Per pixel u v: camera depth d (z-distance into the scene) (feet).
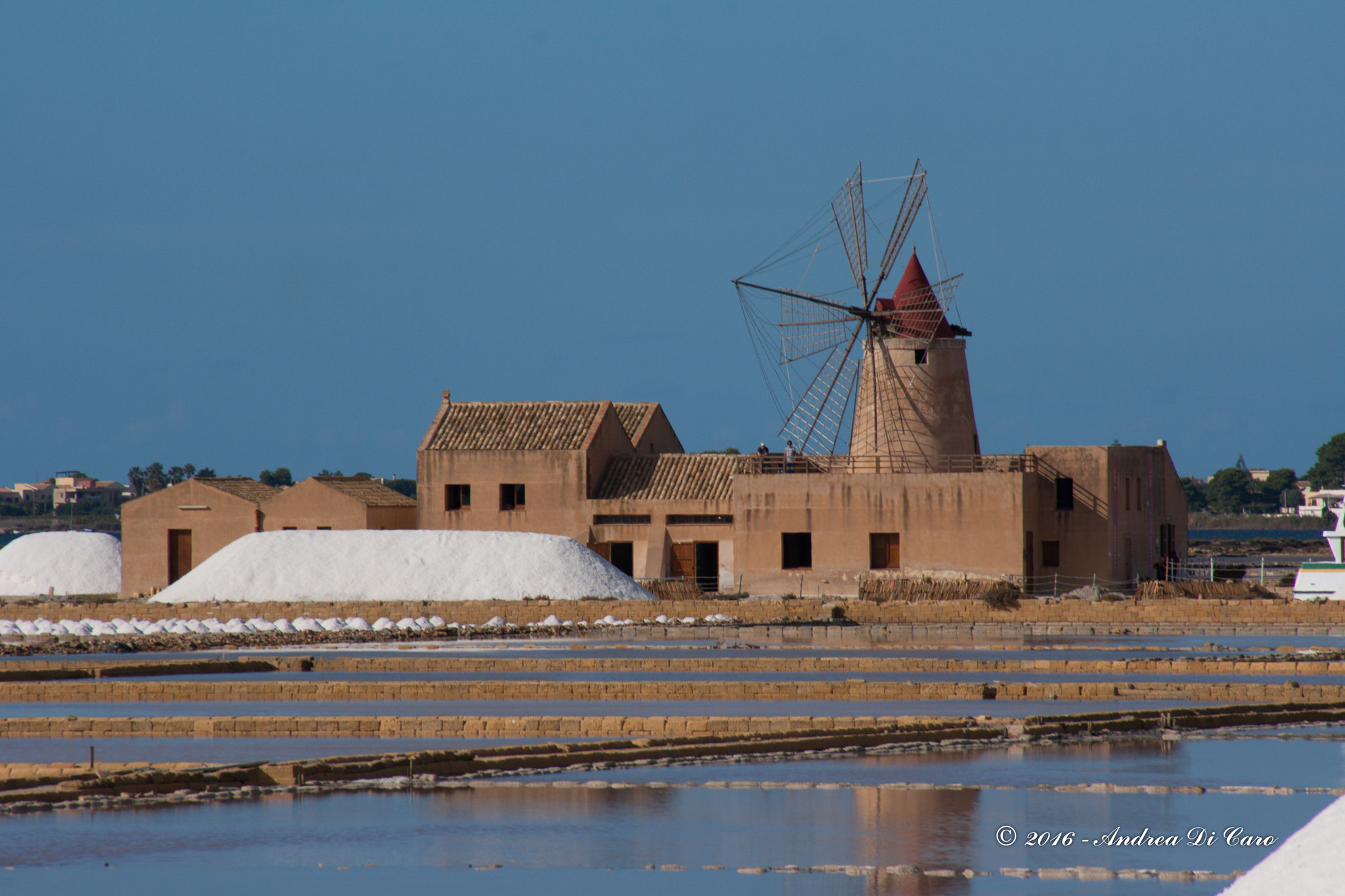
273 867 210.79
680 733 316.40
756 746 297.53
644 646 510.17
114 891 199.31
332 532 655.35
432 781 266.36
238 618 593.83
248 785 266.36
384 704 373.61
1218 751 297.94
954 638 536.01
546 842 224.33
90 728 322.96
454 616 591.37
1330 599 566.77
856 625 540.11
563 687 379.55
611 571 640.17
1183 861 212.84
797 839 225.15
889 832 229.25
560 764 282.36
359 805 249.55
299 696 386.52
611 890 199.21
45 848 221.05
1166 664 423.64
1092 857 214.69
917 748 300.40
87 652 505.66
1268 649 480.23
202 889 200.23
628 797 255.09
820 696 375.45
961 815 240.73
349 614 595.88
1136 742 308.60
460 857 216.33
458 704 371.15
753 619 579.89
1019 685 377.71
